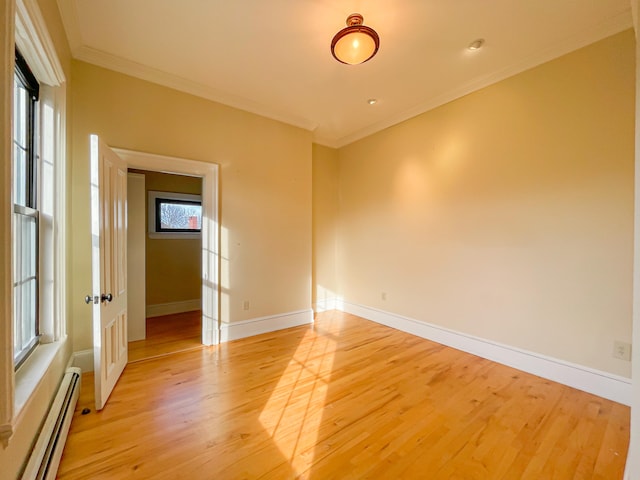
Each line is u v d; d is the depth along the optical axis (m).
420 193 3.48
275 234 3.69
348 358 2.83
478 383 2.35
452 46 2.37
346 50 2.02
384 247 3.97
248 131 3.45
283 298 3.77
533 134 2.52
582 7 1.96
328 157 4.64
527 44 2.34
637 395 1.08
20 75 1.59
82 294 2.45
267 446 1.63
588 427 1.81
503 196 2.72
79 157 2.45
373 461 1.53
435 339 3.30
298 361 2.75
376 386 2.29
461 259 3.06
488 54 2.47
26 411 1.25
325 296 4.66
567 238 2.34
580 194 2.27
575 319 2.30
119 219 2.42
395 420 1.87
